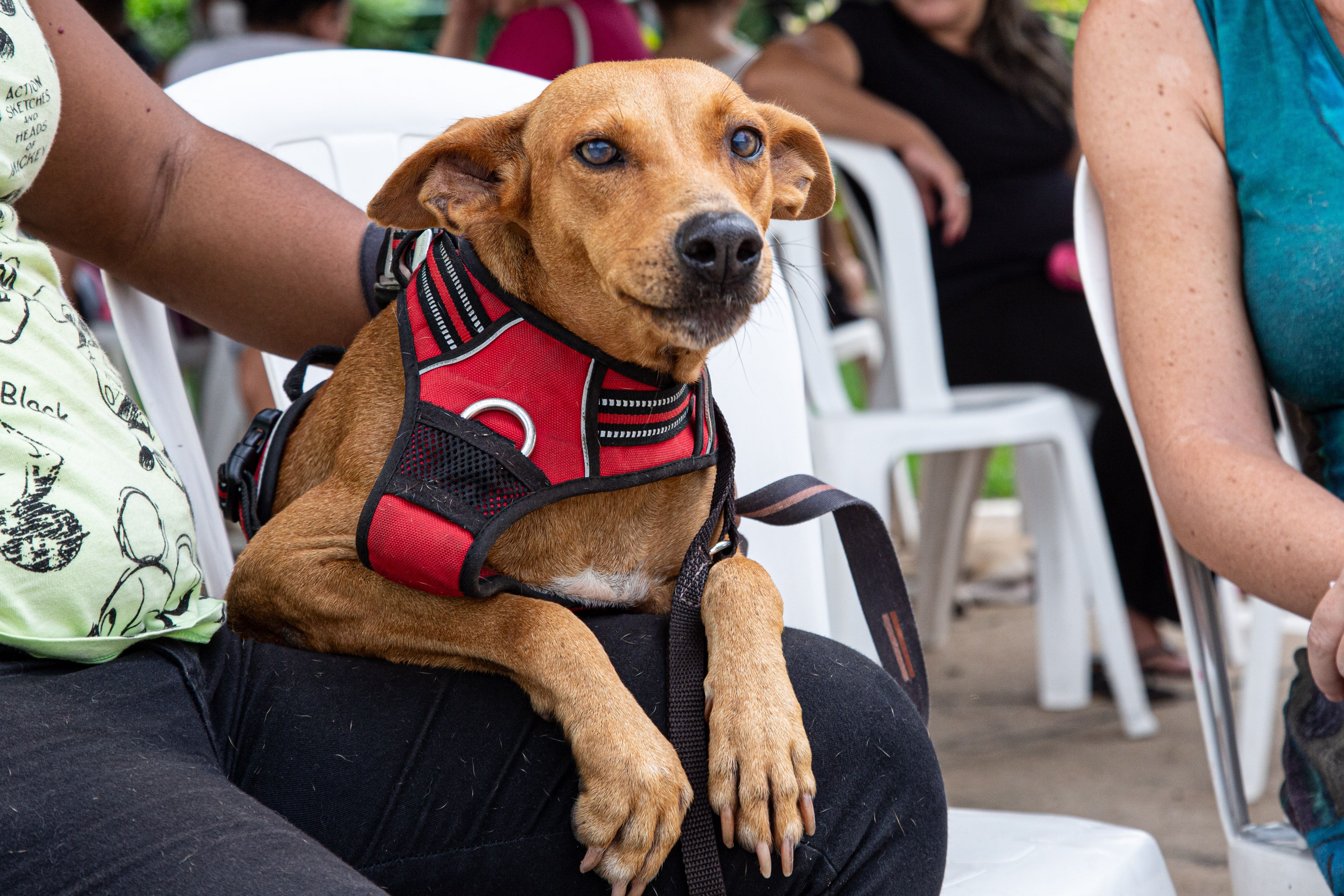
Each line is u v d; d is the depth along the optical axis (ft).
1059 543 11.94
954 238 12.42
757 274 4.36
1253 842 5.38
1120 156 5.64
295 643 4.71
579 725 3.85
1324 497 4.82
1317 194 5.24
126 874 3.10
